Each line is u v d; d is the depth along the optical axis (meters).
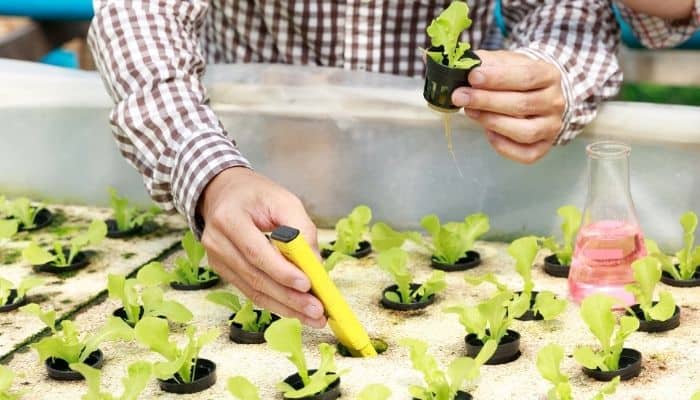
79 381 1.42
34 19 2.36
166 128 1.60
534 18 1.82
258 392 1.36
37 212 1.83
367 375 1.40
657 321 1.47
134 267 1.67
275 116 1.77
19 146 1.87
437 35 1.51
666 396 1.35
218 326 1.52
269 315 1.50
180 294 1.60
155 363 1.39
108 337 1.44
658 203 1.68
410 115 1.73
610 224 1.52
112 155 1.85
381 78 1.79
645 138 1.67
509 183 1.73
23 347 1.48
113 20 1.68
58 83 1.84
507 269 1.65
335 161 1.77
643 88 3.34
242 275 1.48
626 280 1.52
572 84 1.66
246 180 1.51
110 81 1.67
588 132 1.69
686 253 1.60
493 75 1.56
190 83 1.65
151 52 1.65
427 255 1.70
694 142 1.65
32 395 1.39
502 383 1.38
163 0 1.71
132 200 1.87
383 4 1.87
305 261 1.42
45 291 1.61
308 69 1.83
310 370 1.40
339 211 1.79
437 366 1.37
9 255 1.71
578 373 1.39
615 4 1.96
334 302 1.43
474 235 1.67
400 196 1.77
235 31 1.96
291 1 1.88
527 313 1.51
